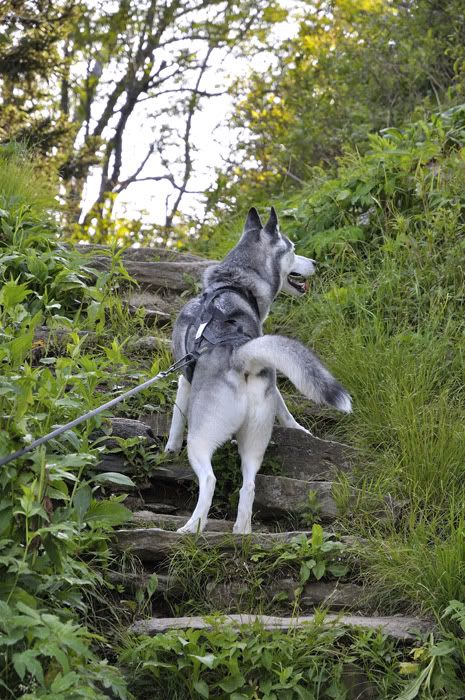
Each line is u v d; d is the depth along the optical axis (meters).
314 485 4.48
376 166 7.45
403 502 4.38
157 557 3.88
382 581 3.79
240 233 8.38
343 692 3.31
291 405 5.41
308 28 14.98
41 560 3.13
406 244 6.54
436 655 3.31
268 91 14.10
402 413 4.85
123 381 5.17
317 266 6.94
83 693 2.83
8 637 2.79
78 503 3.44
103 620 3.61
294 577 3.87
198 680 3.25
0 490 3.14
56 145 12.52
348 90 11.44
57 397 3.88
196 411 4.27
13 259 5.96
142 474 4.47
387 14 11.52
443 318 5.93
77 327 5.50
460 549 3.71
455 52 10.02
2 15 11.59
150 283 6.61
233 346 4.36
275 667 3.33
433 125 7.93
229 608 3.74
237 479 4.64
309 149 11.50
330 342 5.79
